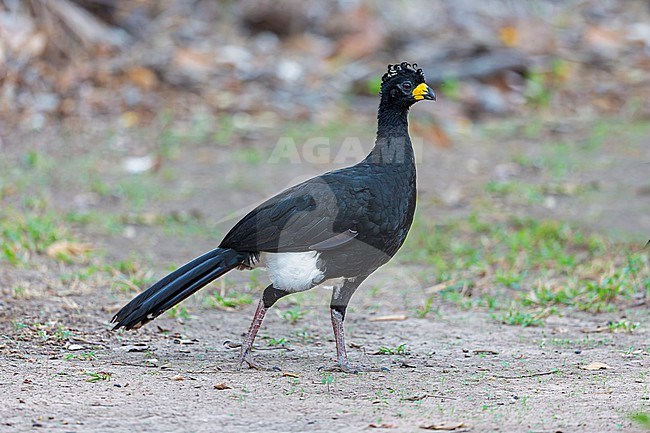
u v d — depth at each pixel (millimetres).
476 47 22969
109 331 9906
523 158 18188
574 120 20812
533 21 24938
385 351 9438
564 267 12891
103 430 6633
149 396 7523
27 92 20109
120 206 15750
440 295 12062
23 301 10773
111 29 22766
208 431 6648
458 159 18531
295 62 22719
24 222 13781
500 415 7051
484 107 21250
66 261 12711
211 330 10234
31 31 20828
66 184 16656
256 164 17906
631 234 14266
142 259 13133
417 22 24594
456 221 15133
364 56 23000
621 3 27094
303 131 19344
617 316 10922
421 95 8984
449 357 9242
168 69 21594
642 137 19500
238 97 21047
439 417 7000
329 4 24625
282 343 9719
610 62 23469
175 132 19438
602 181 17047
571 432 6629
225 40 23375
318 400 7516
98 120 19766
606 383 8094
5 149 18266
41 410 7055
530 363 8930
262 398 7547
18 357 8766
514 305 11430
